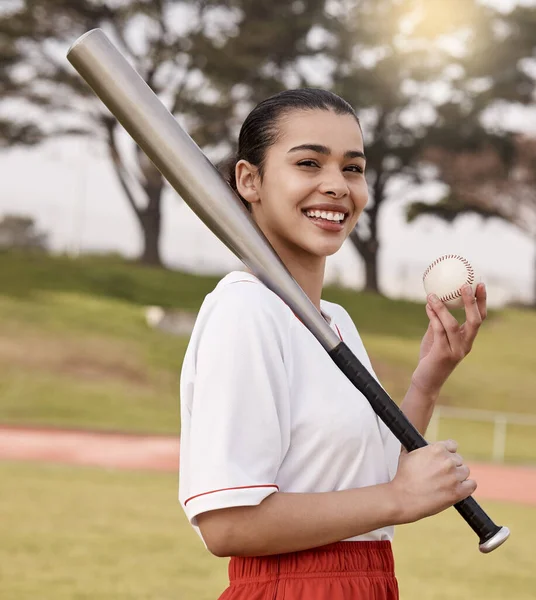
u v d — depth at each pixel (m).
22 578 5.73
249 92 32.41
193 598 5.47
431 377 2.01
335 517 1.55
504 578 6.54
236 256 1.72
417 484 1.57
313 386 1.68
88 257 35.19
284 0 32.50
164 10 31.92
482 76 35.41
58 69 32.47
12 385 19.67
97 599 5.33
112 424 17.92
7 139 33.25
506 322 32.22
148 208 35.88
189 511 1.59
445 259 2.00
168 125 1.68
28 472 10.79
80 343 23.16
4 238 37.00
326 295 31.88
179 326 26.72
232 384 1.59
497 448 18.06
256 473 1.56
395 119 35.94
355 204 1.77
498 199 37.56
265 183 1.78
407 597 5.82
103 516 8.09
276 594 1.68
